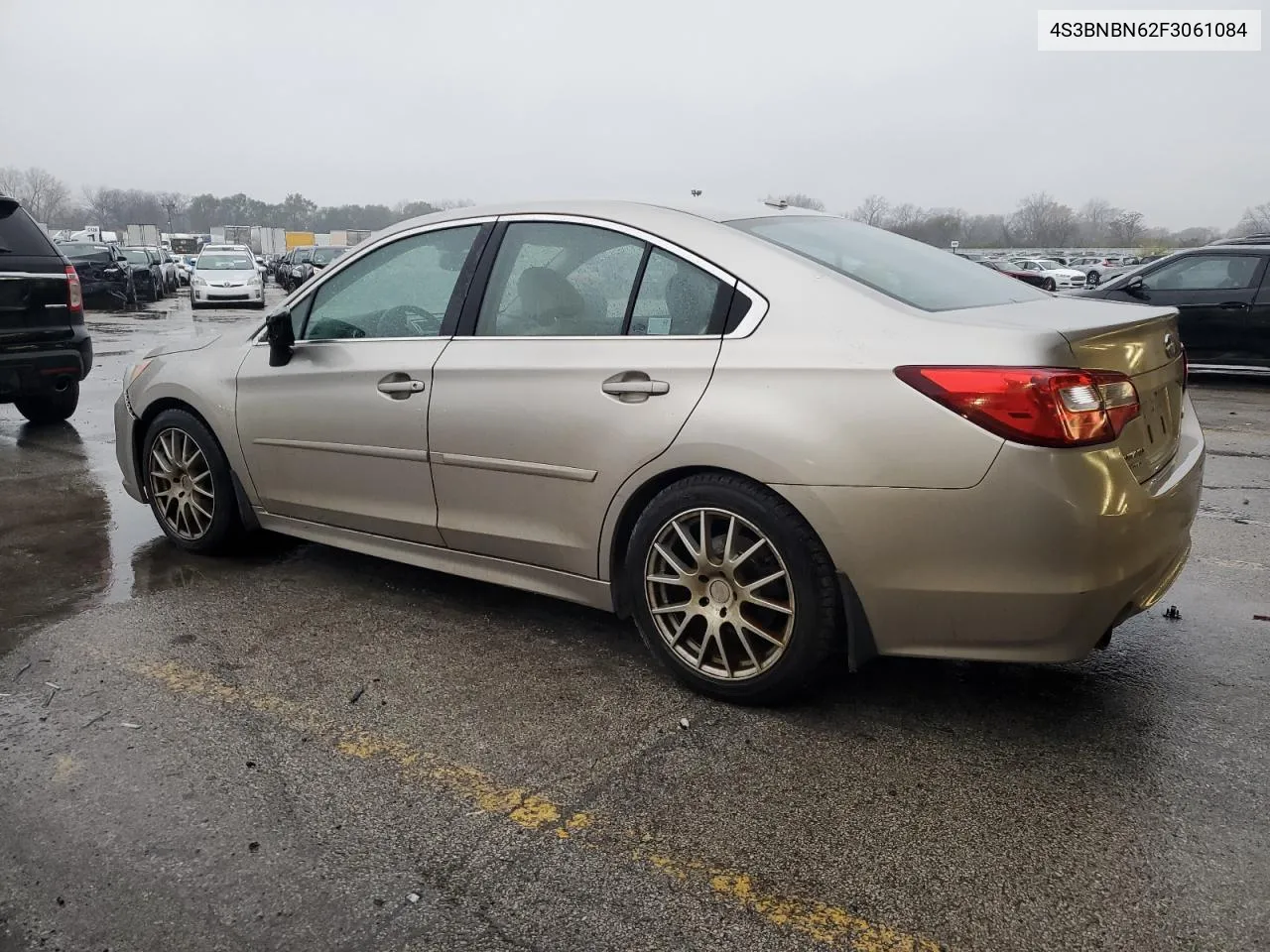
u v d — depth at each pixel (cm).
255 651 355
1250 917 213
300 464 411
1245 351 1052
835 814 253
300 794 262
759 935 210
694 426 295
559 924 214
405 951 206
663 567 318
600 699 317
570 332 334
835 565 280
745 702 309
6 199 745
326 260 3178
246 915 216
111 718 304
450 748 287
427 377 362
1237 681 328
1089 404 255
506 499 348
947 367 262
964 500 260
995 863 233
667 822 250
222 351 446
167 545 481
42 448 734
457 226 375
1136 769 273
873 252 338
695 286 311
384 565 450
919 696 317
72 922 214
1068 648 267
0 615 389
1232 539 491
